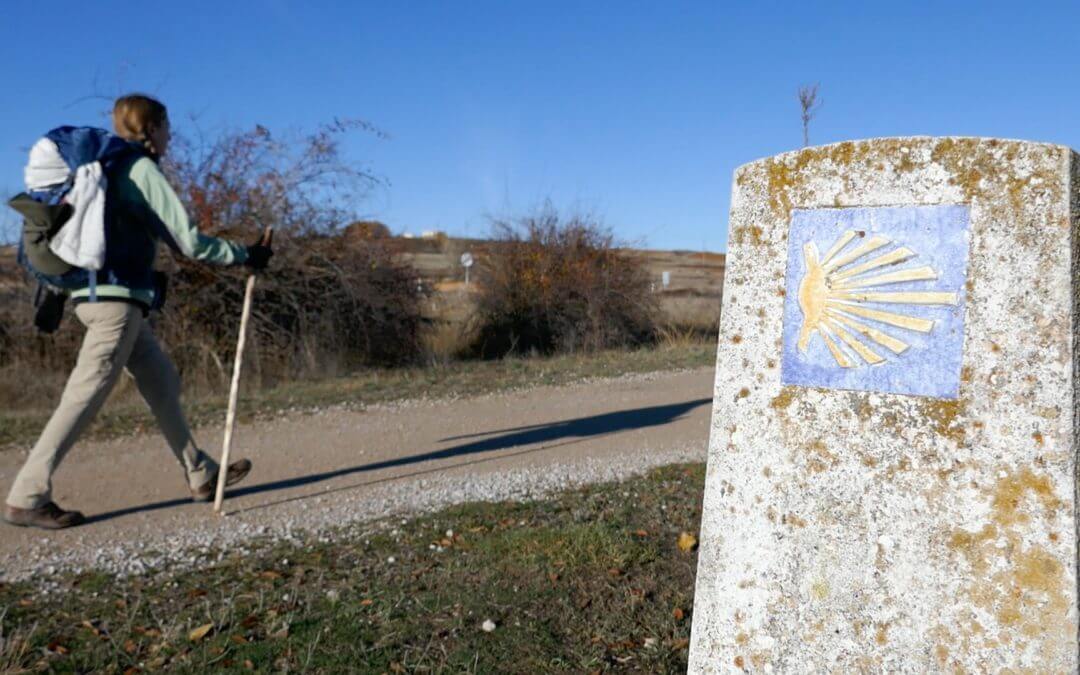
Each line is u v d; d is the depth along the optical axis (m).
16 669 3.18
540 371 12.56
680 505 5.35
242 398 9.80
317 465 6.66
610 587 3.99
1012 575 2.22
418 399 9.91
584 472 6.39
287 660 3.27
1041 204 2.20
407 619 3.64
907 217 2.36
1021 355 2.22
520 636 3.49
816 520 2.48
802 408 2.51
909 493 2.35
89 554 4.55
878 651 2.38
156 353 5.20
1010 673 2.21
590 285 16.05
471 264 16.48
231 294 11.88
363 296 12.63
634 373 12.30
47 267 4.60
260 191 12.33
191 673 3.18
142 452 7.00
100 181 4.55
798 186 2.53
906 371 2.36
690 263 39.69
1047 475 2.19
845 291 2.45
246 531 4.96
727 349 2.65
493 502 5.51
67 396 4.86
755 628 2.56
